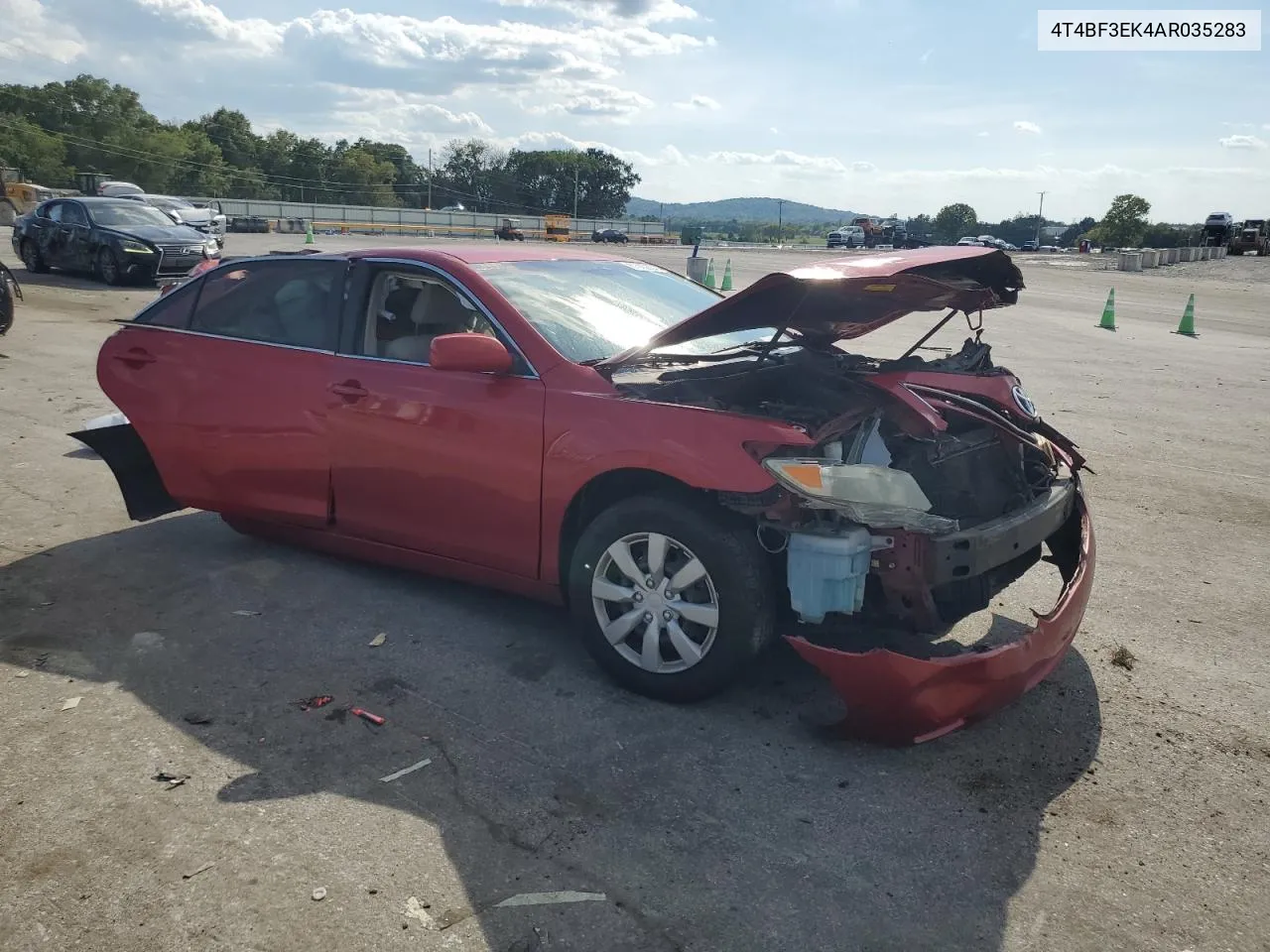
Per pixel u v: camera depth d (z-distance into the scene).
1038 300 25.17
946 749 3.41
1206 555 5.50
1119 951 2.47
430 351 4.05
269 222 60.34
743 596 3.41
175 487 5.03
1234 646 4.31
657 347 3.73
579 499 3.80
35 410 8.23
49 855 2.77
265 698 3.68
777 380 4.02
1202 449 8.14
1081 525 4.01
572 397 3.74
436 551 4.25
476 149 162.50
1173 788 3.19
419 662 3.99
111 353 5.11
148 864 2.74
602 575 3.71
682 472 3.39
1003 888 2.71
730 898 2.64
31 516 5.68
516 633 4.28
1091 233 135.50
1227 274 42.50
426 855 2.79
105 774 3.16
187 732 3.43
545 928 2.52
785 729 3.52
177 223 19.27
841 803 3.08
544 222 89.31
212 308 4.91
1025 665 3.25
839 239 75.88
